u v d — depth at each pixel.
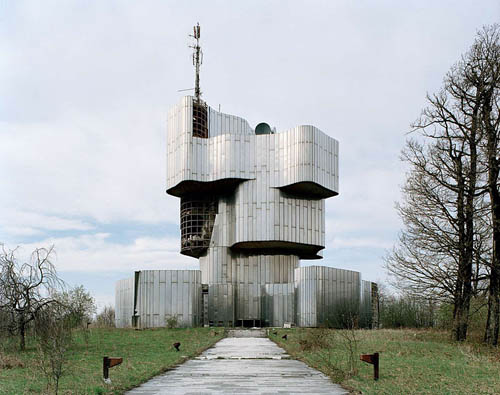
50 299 26.80
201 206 66.38
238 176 61.59
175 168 63.19
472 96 31.38
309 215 63.81
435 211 32.44
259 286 63.84
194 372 20.36
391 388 15.30
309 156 59.59
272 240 60.94
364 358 17.28
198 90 66.88
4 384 16.03
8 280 26.28
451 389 15.16
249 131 70.44
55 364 15.18
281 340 38.81
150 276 61.41
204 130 64.31
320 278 59.16
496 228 29.73
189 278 61.34
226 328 55.38
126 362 22.89
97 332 46.94
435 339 33.97
